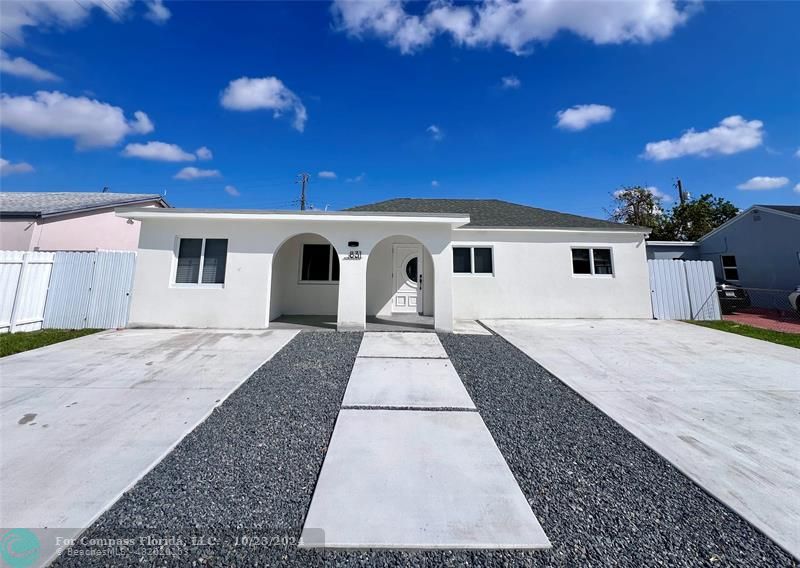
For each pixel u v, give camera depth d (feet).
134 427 11.60
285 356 20.65
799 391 15.65
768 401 14.49
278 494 8.30
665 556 6.58
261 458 9.87
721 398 14.83
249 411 13.08
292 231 29.22
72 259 28.86
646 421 12.59
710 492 8.52
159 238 28.86
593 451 10.52
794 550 6.70
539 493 8.43
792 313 41.78
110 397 14.14
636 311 36.58
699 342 25.35
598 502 8.14
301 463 9.66
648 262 37.01
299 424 12.08
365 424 12.12
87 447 10.24
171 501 7.95
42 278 28.19
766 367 19.30
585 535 7.08
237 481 8.78
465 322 34.06
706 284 36.73
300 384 16.05
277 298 34.99
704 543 6.92
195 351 21.42
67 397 14.02
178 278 29.19
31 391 14.55
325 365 19.02
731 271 53.98
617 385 16.34
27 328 27.02
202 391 15.01
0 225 38.96
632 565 6.34
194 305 28.68
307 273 37.88
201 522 7.30
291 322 32.30
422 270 38.65
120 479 8.73
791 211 46.37
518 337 26.71
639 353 22.15
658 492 8.55
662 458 10.12
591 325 32.32
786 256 46.14
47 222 40.29
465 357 20.97
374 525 7.16
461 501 8.02
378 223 29.14
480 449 10.52
